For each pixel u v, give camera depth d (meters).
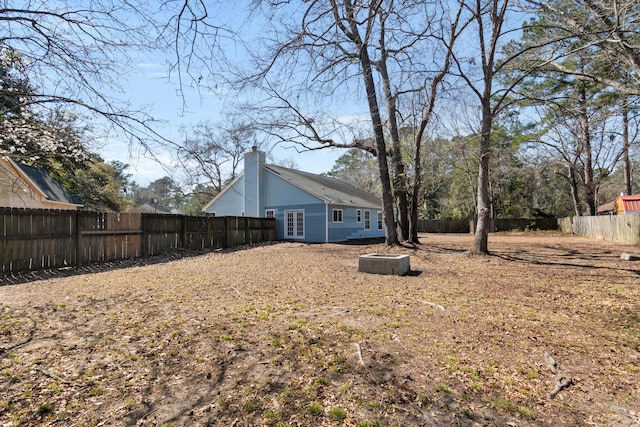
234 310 4.94
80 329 4.07
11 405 2.45
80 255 9.32
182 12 2.94
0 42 3.19
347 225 21.91
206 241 14.70
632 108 11.05
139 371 3.02
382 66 12.18
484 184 11.04
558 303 5.33
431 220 33.84
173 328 4.12
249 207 21.66
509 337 3.84
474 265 9.50
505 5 9.36
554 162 22.69
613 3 7.15
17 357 3.26
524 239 20.06
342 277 7.71
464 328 4.14
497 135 28.77
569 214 38.06
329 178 28.94
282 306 5.16
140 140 3.81
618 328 4.16
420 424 2.27
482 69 10.61
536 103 11.90
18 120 4.70
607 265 9.18
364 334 3.93
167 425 2.26
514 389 2.72
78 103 3.44
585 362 3.21
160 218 12.33
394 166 14.89
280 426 2.26
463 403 2.52
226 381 2.85
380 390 2.70
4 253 7.64
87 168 17.23
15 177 7.30
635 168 28.78
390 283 6.99
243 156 21.73
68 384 2.77
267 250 14.54
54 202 15.62
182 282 7.07
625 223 15.77
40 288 6.46
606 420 2.32
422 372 3.00
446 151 25.03
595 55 8.85
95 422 2.28
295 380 2.87
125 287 6.54
